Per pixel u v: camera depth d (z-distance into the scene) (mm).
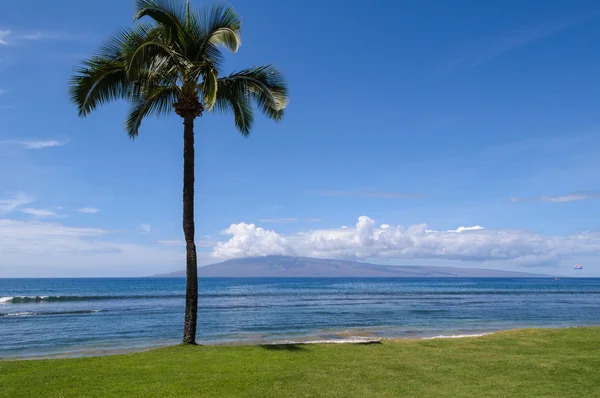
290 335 22953
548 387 7730
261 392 7238
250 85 14094
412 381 8125
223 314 36875
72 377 8266
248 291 96250
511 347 12430
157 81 13609
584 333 15703
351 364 9703
